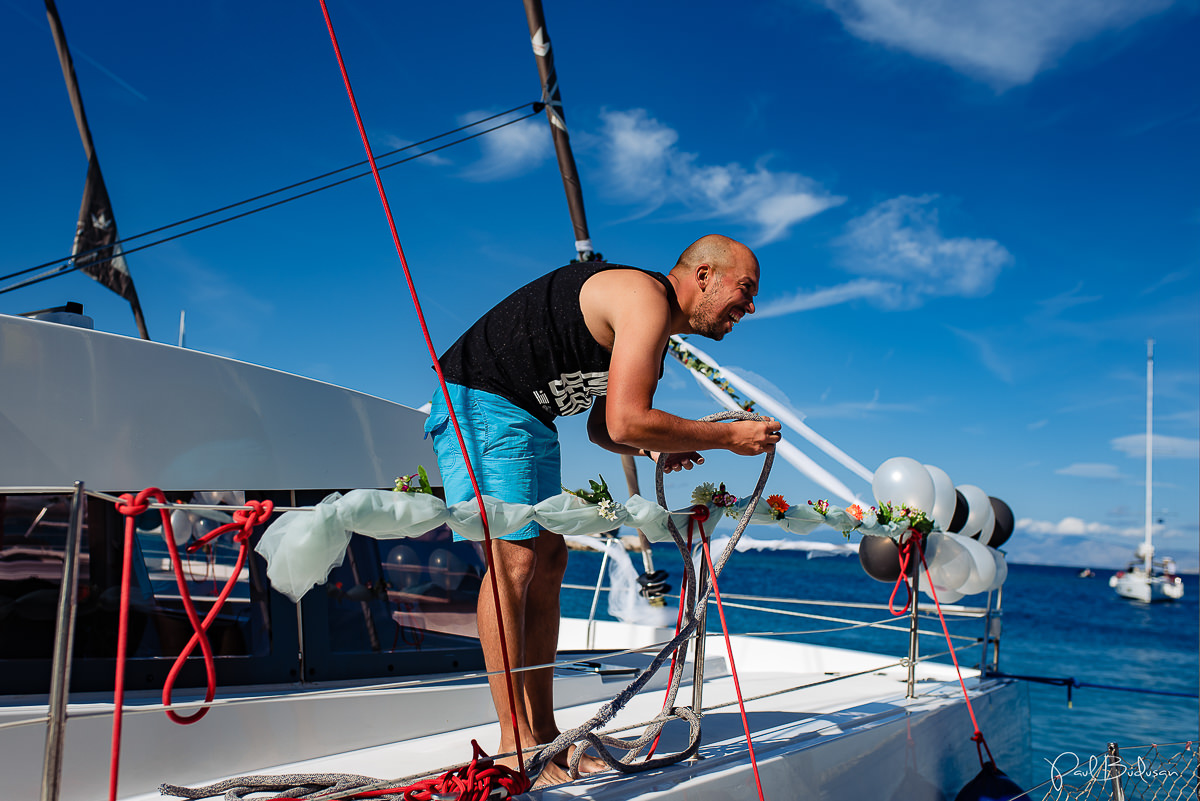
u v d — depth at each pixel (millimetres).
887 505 3234
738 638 5016
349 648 2568
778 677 3975
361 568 2658
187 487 2309
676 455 2371
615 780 2008
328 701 2311
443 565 2875
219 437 2379
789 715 2941
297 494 2535
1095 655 28750
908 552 3408
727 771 2137
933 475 3824
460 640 2850
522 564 1995
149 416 2260
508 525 1800
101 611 2154
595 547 5191
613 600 5180
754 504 2297
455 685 2619
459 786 1627
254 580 2424
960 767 3244
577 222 5203
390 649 2662
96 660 2125
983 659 4004
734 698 3338
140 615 2230
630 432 1825
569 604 21844
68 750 1855
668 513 2152
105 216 4852
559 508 1890
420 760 2250
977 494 4227
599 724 1893
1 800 1769
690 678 3799
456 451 2039
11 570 2053
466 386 2053
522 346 2010
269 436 2479
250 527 1348
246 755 2145
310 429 2576
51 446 2105
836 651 4691
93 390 2176
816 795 2420
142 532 2281
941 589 3859
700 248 2148
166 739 2014
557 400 2092
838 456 4246
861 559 3797
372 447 2721
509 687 1709
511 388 2041
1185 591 68250
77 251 4793
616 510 1984
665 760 2125
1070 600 55062
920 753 2973
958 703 3291
